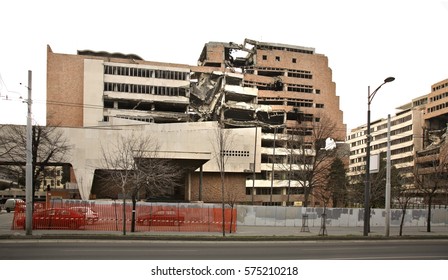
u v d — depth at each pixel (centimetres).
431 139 7956
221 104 7394
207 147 5284
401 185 4291
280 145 7350
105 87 6700
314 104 8350
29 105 1948
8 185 8419
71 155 4450
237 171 5916
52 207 2484
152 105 7038
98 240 1792
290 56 8456
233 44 8169
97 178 4803
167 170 4300
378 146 10656
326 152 4341
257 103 7844
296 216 2980
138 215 2453
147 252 1416
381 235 2225
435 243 1984
